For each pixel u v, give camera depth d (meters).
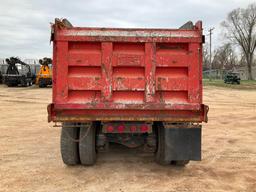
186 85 5.83
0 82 44.84
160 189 5.43
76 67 5.77
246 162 7.16
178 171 6.43
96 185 5.60
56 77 5.69
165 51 5.82
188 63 5.80
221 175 6.21
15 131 10.73
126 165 6.82
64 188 5.45
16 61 39.66
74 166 6.69
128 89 5.78
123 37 5.73
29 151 7.96
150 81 5.79
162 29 5.78
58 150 8.07
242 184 5.72
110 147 8.37
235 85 50.56
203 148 8.48
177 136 5.89
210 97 26.36
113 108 5.72
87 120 5.80
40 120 13.20
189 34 5.79
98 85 5.75
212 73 104.81
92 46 5.79
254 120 13.59
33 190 5.35
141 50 5.82
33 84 43.78
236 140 9.55
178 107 5.73
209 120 13.54
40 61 38.34
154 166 6.76
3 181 5.78
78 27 5.74
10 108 17.45
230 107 18.56
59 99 5.70
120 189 5.41
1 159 7.22
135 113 5.81
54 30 5.64
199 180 5.90
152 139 6.29
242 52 93.88
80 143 6.23
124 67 5.81
